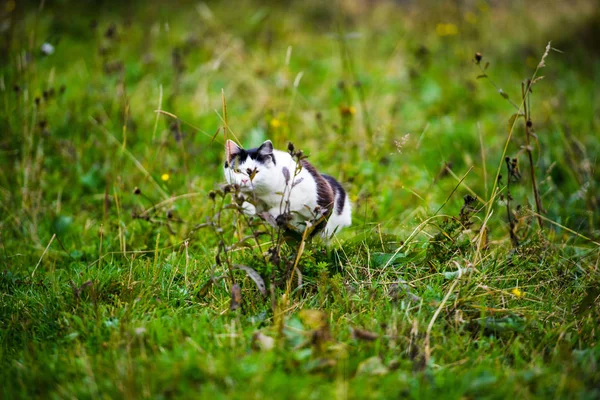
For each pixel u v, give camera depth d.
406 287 6.00
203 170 9.41
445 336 5.41
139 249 7.47
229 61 12.93
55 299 6.14
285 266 6.19
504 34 16.16
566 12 16.80
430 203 8.23
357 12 17.08
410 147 10.38
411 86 12.89
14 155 9.12
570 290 6.34
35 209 8.14
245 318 5.71
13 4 12.26
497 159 10.05
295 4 17.66
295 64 13.89
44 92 9.00
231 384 4.53
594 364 4.91
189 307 6.00
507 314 5.71
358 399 4.44
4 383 4.81
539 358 5.14
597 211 8.37
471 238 6.79
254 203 5.85
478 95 12.66
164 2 16.94
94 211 8.62
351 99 11.72
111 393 4.55
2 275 6.81
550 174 9.45
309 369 4.72
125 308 5.80
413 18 16.75
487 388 4.64
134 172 9.23
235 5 17.05
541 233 7.01
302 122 11.05
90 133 9.97
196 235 7.75
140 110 10.88
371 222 7.75
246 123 10.86
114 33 11.15
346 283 6.29
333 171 8.98
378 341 5.12
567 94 12.88
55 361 5.03
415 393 4.53
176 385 4.53
